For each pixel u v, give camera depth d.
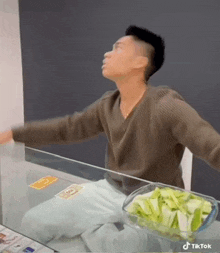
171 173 1.64
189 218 0.80
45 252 0.80
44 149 2.51
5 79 2.53
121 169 1.77
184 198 0.88
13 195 1.05
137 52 1.70
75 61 2.15
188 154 1.62
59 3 2.09
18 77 2.48
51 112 2.41
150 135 1.60
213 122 1.76
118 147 1.73
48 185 1.10
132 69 1.70
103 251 0.78
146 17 1.77
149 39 1.71
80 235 0.84
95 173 1.18
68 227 0.87
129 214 0.86
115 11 1.86
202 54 1.68
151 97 1.59
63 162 1.28
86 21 2.00
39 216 0.92
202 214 0.84
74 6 2.02
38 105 2.46
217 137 1.38
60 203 0.99
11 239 0.85
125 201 0.94
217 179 1.81
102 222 0.88
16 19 2.33
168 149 1.59
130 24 1.81
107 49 1.96
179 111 1.49
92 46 2.03
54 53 2.23
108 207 0.95
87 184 1.10
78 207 0.96
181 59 1.74
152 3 1.73
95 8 1.93
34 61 2.37
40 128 2.00
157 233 0.81
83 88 2.17
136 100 1.66
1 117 2.67
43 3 2.16
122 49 1.73
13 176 1.17
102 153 2.24
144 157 1.65
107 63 1.77
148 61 1.70
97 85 2.09
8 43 2.44
